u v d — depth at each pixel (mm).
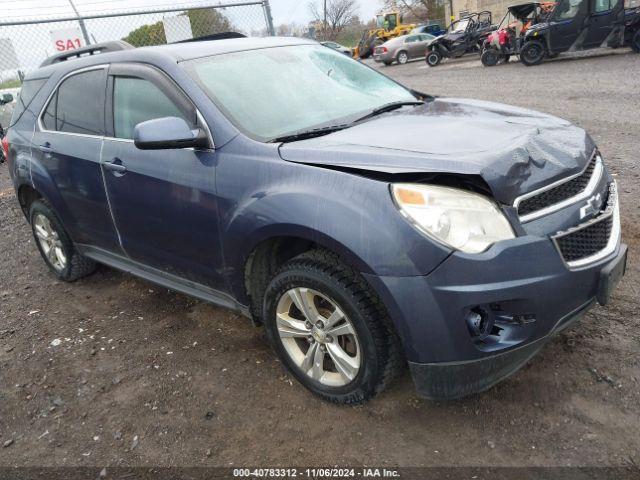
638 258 3684
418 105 3387
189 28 9234
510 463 2234
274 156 2576
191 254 3053
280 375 2979
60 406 2951
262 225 2502
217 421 2691
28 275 4859
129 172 3203
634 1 15219
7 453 2648
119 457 2531
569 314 2273
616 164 5762
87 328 3748
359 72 3699
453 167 2180
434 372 2242
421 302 2137
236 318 3629
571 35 16094
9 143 4410
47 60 4488
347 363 2514
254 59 3309
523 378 2686
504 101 11023
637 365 2664
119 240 3572
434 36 27578
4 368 3365
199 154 2836
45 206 4234
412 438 2432
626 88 10578
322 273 2404
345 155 2400
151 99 3148
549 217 2242
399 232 2143
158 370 3158
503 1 31688
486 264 2084
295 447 2467
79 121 3719
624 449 2227
